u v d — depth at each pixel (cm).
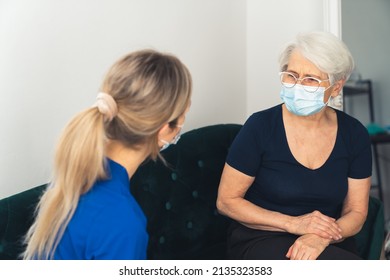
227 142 221
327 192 168
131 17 207
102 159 112
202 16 242
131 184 181
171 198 194
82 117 111
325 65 156
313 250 152
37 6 172
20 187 173
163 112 113
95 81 194
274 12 263
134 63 113
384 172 471
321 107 163
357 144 175
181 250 197
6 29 164
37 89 175
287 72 163
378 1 466
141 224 111
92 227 108
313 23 252
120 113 112
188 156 203
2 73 165
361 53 468
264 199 175
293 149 169
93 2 191
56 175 113
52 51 178
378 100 470
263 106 271
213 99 254
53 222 112
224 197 174
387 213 463
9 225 147
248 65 275
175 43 229
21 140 172
